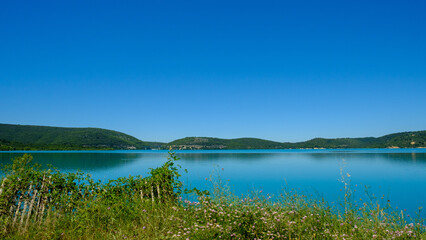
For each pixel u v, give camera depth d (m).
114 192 6.91
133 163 44.53
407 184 19.11
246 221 5.31
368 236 5.19
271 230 5.19
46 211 6.34
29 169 6.34
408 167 33.94
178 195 7.39
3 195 5.79
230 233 4.92
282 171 29.84
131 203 6.67
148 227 5.65
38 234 5.60
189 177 20.91
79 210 6.08
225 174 26.75
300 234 5.22
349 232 5.49
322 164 41.34
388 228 5.48
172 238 5.03
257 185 18.86
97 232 5.63
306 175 25.98
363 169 31.78
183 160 53.47
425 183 19.55
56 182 6.51
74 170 29.67
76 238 5.48
